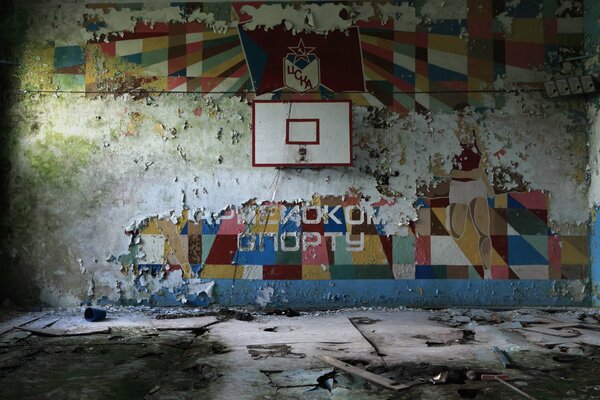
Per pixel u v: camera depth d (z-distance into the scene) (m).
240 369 3.41
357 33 6.18
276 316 5.51
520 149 6.12
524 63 6.15
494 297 6.00
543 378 3.24
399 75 6.16
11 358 3.75
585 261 6.03
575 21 6.14
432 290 6.02
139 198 6.11
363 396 2.93
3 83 6.16
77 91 6.16
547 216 6.07
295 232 6.08
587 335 4.43
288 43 6.19
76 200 6.10
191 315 5.51
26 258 6.05
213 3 6.20
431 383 3.15
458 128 6.14
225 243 6.08
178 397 2.91
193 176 6.14
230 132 6.15
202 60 6.18
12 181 6.10
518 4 6.17
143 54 6.18
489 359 3.68
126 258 6.07
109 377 3.30
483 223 6.07
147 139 6.15
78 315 5.52
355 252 6.06
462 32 6.16
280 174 6.12
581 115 6.14
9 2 6.20
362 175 6.11
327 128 5.98
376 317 5.39
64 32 6.19
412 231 6.07
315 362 3.58
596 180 5.94
